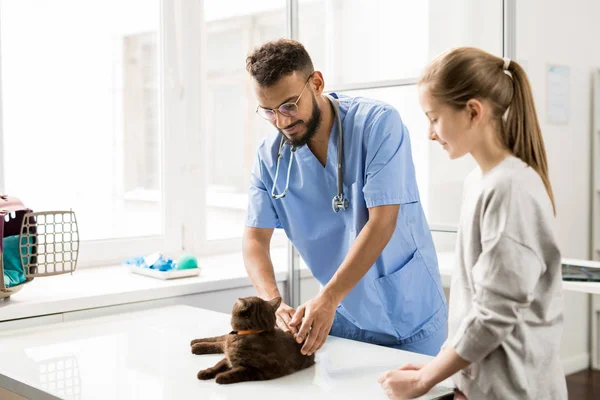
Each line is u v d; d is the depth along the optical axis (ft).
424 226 5.34
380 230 4.64
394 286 5.14
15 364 4.26
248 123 8.86
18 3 6.77
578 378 8.89
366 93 6.59
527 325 3.25
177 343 4.79
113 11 7.52
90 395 3.65
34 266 5.70
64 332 5.14
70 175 7.26
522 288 3.09
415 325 5.34
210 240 8.38
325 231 5.29
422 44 6.06
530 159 3.39
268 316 4.09
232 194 8.73
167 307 6.11
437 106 3.38
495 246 3.14
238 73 8.66
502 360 3.22
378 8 6.40
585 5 9.46
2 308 5.21
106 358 4.41
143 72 7.80
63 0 7.11
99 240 7.45
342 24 6.72
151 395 3.65
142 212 7.86
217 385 3.84
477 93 3.29
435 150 6.02
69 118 7.23
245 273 7.05
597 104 9.49
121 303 5.92
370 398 3.61
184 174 8.08
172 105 7.94
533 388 3.25
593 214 9.48
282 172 5.26
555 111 9.00
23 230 5.71
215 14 8.34
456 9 5.75
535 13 8.61
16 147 6.83
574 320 9.22
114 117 7.59
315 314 4.24
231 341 4.03
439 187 6.00
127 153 7.70
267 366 3.95
